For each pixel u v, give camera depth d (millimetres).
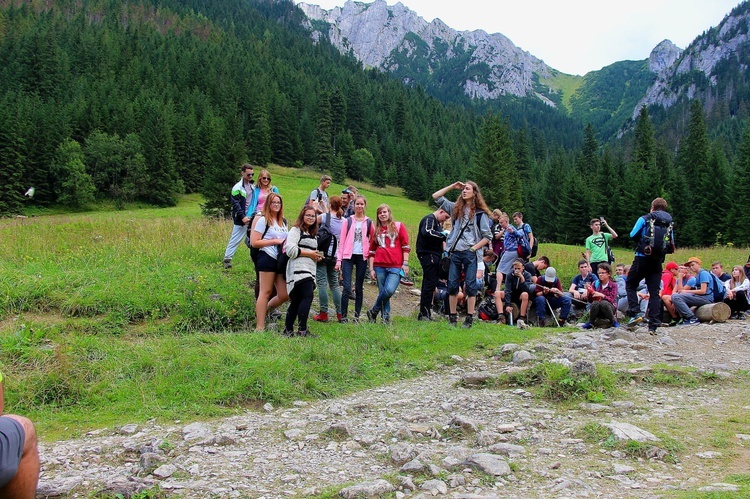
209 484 3387
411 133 128250
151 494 3238
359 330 7984
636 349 7730
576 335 8711
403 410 5035
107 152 74188
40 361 5824
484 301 11523
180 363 5957
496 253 12672
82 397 5324
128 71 110562
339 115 117875
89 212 69812
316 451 3992
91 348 6387
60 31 125500
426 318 9703
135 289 8469
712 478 3363
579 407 4961
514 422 4566
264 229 7805
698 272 10930
